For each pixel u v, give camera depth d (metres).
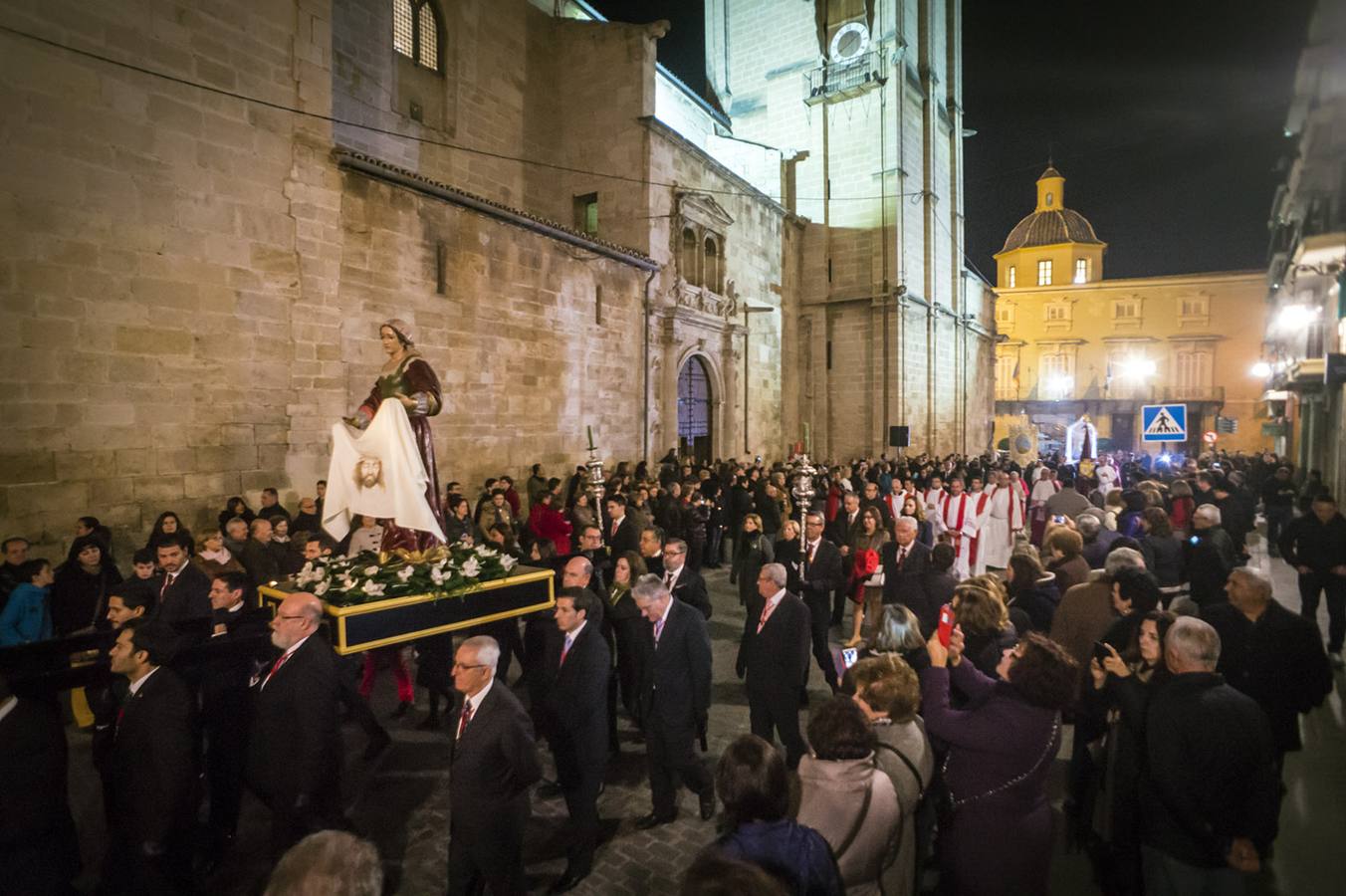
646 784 6.39
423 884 4.88
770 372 29.02
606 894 4.82
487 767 4.18
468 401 15.02
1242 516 12.63
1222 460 26.41
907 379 31.48
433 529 6.32
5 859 3.65
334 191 12.43
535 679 6.29
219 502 10.77
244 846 5.39
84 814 5.69
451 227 14.66
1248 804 3.46
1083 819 4.99
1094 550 8.54
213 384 10.75
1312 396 22.83
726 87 35.31
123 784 4.09
